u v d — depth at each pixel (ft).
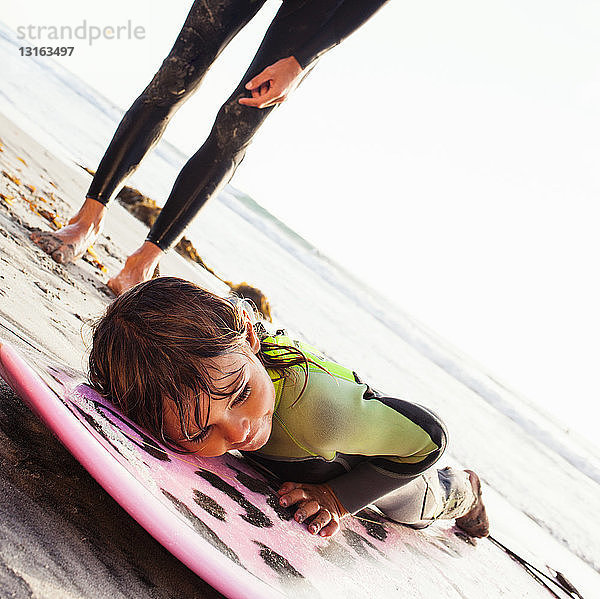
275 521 4.50
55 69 45.70
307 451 5.10
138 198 19.06
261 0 8.39
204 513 3.76
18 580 2.74
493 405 33.19
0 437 3.88
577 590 8.26
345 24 7.83
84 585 2.98
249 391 4.29
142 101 8.80
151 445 4.16
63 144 25.41
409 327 39.22
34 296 6.88
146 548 3.59
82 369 5.42
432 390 27.25
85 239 9.20
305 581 3.78
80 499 3.68
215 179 8.61
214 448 4.28
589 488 23.26
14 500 3.34
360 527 5.78
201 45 8.44
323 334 24.43
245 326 4.43
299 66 7.91
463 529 7.72
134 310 4.18
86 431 3.49
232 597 3.29
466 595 5.50
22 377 3.60
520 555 8.61
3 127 18.84
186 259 17.90
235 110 8.23
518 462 21.88
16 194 11.49
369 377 22.08
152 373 4.05
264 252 34.32
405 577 5.05
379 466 5.25
